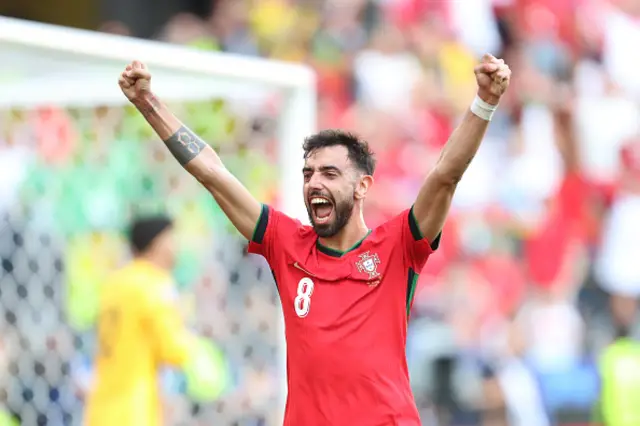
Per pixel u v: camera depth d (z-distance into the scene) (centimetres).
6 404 2777
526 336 3588
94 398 2430
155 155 2781
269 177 2762
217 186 1612
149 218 2455
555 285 3747
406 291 1539
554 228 3850
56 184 2858
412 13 4312
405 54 4125
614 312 3831
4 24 2006
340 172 1532
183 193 2778
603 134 4291
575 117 4278
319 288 1527
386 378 1491
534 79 4303
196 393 2658
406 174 3769
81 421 2798
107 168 2822
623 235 3903
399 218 1548
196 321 2803
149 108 1620
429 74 4119
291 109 2467
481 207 3819
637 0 4709
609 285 3875
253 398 2736
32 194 2862
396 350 1513
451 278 3569
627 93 4481
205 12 4594
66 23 4400
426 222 1523
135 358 2408
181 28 4209
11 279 2828
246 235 1609
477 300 3519
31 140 2855
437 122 4006
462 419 3372
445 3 4362
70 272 2858
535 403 3416
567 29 4525
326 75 4072
